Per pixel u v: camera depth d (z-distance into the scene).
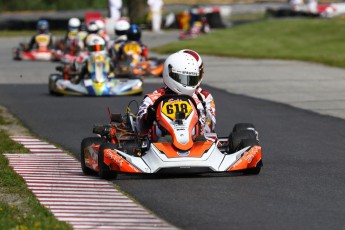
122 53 94.00
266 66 103.19
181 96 37.03
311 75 90.56
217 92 75.25
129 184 34.56
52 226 26.17
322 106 64.25
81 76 77.69
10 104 68.94
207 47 136.62
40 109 65.31
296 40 141.88
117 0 180.88
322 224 27.16
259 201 30.77
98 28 101.44
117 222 28.03
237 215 28.59
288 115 59.31
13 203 31.56
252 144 36.03
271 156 42.12
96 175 37.47
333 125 54.00
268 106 64.69
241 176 35.75
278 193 32.25
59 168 39.97
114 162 34.84
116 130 38.91
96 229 27.00
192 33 168.62
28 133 53.25
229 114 60.31
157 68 94.19
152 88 81.38
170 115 36.09
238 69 99.38
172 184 34.19
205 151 35.06
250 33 156.12
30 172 38.62
